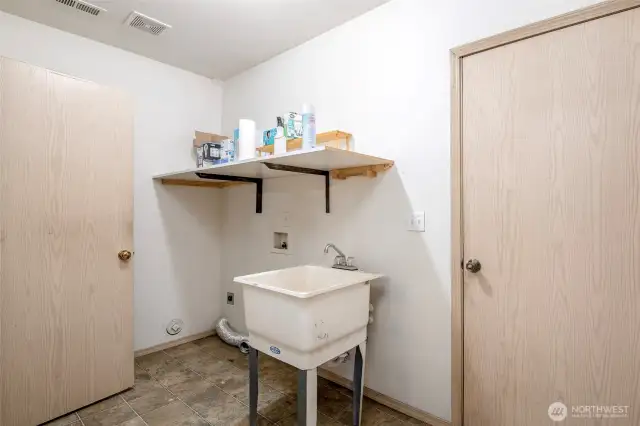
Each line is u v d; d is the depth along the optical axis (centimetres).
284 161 179
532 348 143
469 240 160
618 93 123
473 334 159
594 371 129
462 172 161
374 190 195
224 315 303
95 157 194
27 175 170
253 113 276
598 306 128
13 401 165
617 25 123
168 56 259
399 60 184
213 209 302
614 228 125
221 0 190
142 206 258
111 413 183
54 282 179
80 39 229
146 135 260
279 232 254
